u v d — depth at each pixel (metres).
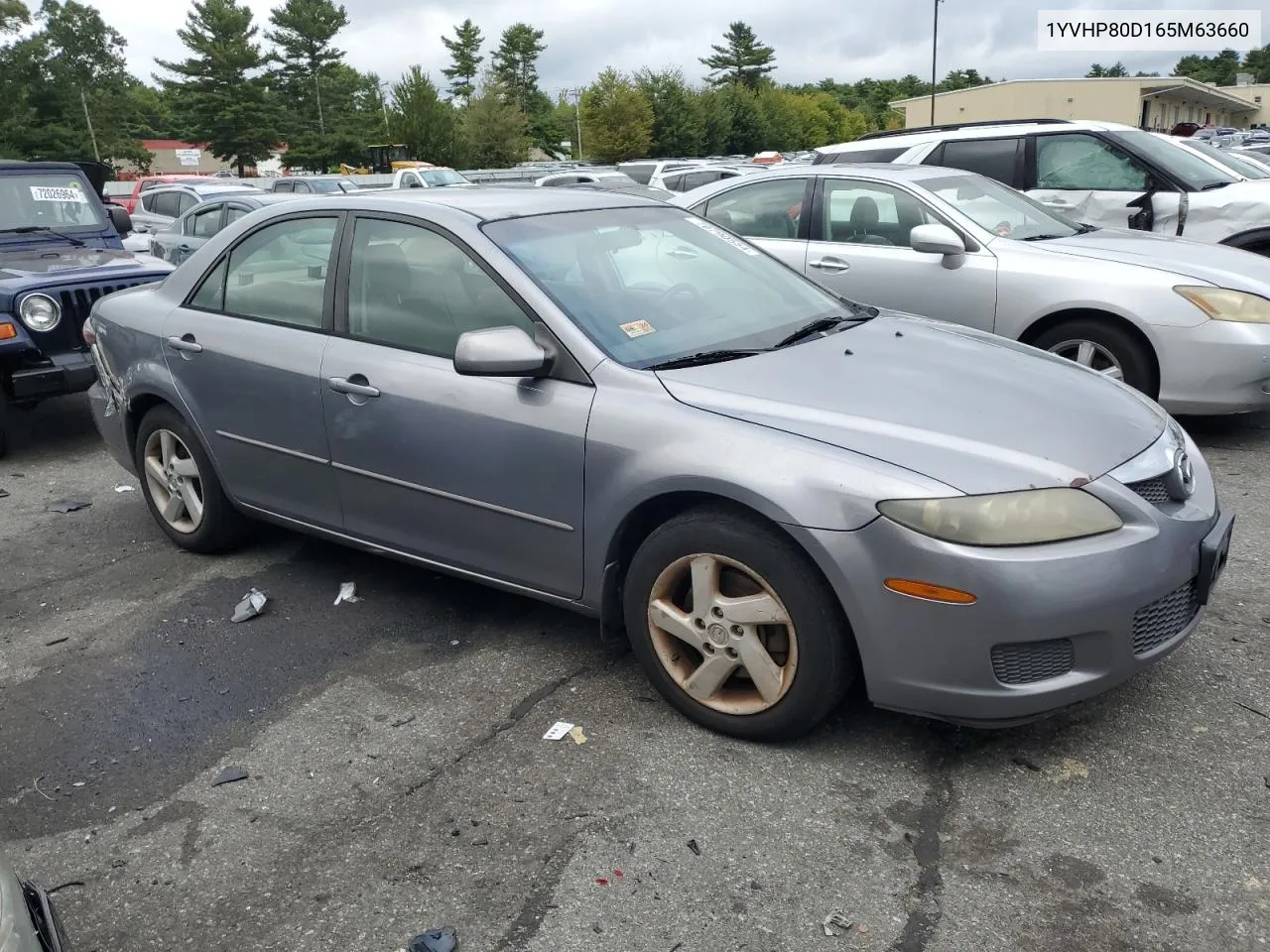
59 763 3.28
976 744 3.14
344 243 4.04
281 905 2.62
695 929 2.47
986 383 3.32
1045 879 2.59
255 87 70.88
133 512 5.66
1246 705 3.30
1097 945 2.38
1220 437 6.25
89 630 4.20
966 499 2.76
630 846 2.76
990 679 2.80
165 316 4.65
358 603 4.34
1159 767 3.00
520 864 2.72
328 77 75.00
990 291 6.22
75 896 2.68
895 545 2.78
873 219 6.81
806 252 6.97
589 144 69.06
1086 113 56.91
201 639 4.07
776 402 3.12
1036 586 2.72
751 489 2.93
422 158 69.69
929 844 2.72
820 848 2.72
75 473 6.54
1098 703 3.34
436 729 3.36
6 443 6.93
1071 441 2.98
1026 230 6.62
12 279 6.81
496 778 3.08
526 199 4.07
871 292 6.70
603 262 3.82
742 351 3.50
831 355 3.51
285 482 4.27
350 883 2.68
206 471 4.64
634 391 3.26
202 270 4.59
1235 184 7.85
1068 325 6.06
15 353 6.64
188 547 4.91
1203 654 3.62
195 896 2.66
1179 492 3.09
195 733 3.41
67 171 8.64
